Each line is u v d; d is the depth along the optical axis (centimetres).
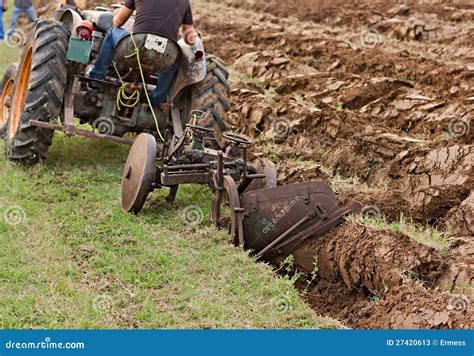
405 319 450
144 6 621
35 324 433
